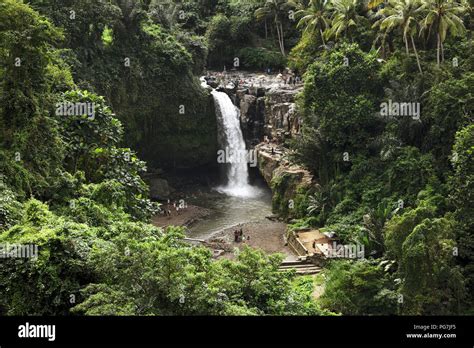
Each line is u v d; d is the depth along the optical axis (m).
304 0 55.72
